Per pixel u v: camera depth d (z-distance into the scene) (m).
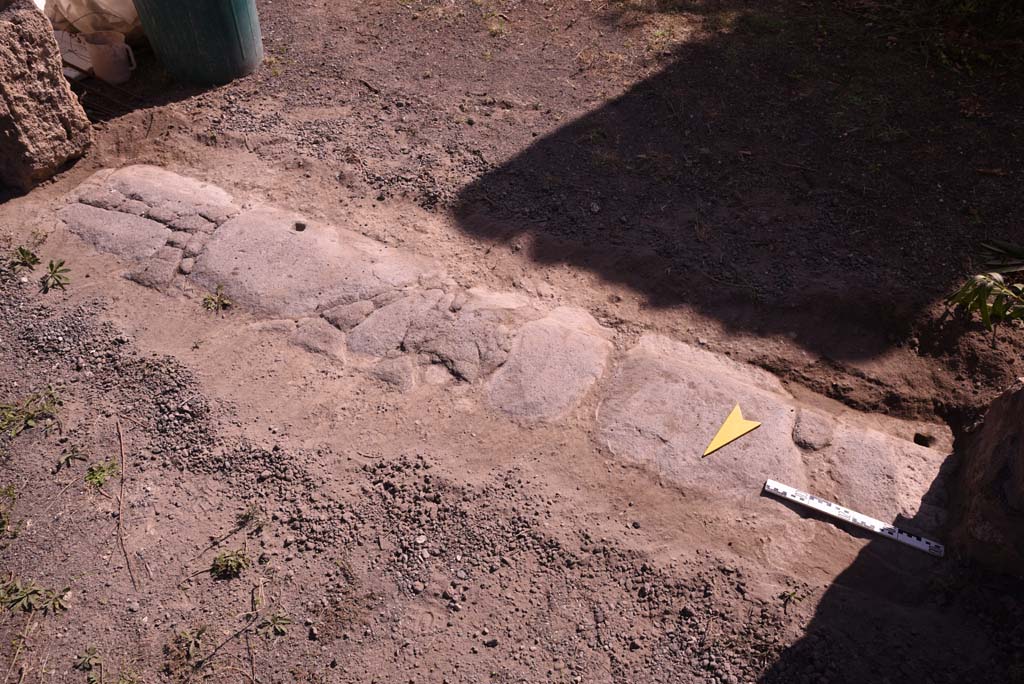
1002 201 4.87
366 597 3.24
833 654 2.99
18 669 3.04
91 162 5.39
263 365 4.09
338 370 4.07
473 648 3.09
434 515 3.47
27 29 4.84
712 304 4.43
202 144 5.52
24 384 4.03
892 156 5.20
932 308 4.27
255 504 3.52
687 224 4.86
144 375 4.03
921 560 3.30
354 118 5.73
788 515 3.46
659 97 5.78
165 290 4.49
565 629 3.13
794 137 5.39
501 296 4.47
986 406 3.91
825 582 3.23
